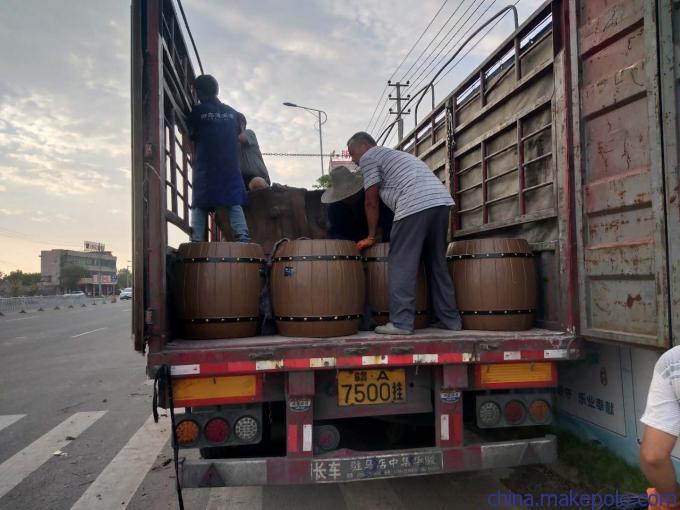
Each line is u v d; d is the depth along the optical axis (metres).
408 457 2.55
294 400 2.51
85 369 8.53
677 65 2.20
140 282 2.42
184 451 4.14
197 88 3.94
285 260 2.94
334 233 3.99
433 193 3.09
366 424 3.10
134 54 2.53
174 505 3.27
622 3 2.49
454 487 3.38
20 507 3.29
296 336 2.89
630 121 2.47
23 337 14.08
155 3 2.63
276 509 3.14
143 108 2.57
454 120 4.63
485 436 3.90
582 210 2.78
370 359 2.53
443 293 3.23
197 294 2.84
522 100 3.51
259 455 2.79
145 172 2.54
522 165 3.46
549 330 3.12
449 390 2.64
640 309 2.41
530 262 3.18
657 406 1.78
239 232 3.88
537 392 2.81
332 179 3.92
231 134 3.90
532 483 3.33
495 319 3.11
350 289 2.92
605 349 3.31
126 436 4.79
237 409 2.54
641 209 2.40
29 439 4.75
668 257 2.22
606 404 3.30
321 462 2.48
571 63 2.84
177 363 2.40
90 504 3.31
